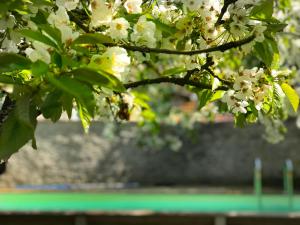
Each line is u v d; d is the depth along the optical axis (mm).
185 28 2215
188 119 10781
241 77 2123
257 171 11961
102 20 1903
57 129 13781
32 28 1760
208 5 2135
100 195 12641
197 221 7000
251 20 2135
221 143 13500
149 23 2076
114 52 1694
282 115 4500
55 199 12648
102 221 7105
